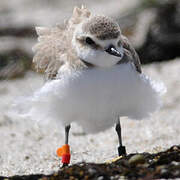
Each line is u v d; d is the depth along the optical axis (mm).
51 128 15734
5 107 18078
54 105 9328
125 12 25250
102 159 11562
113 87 8969
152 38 22906
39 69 10672
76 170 8414
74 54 9320
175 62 22141
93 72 8969
